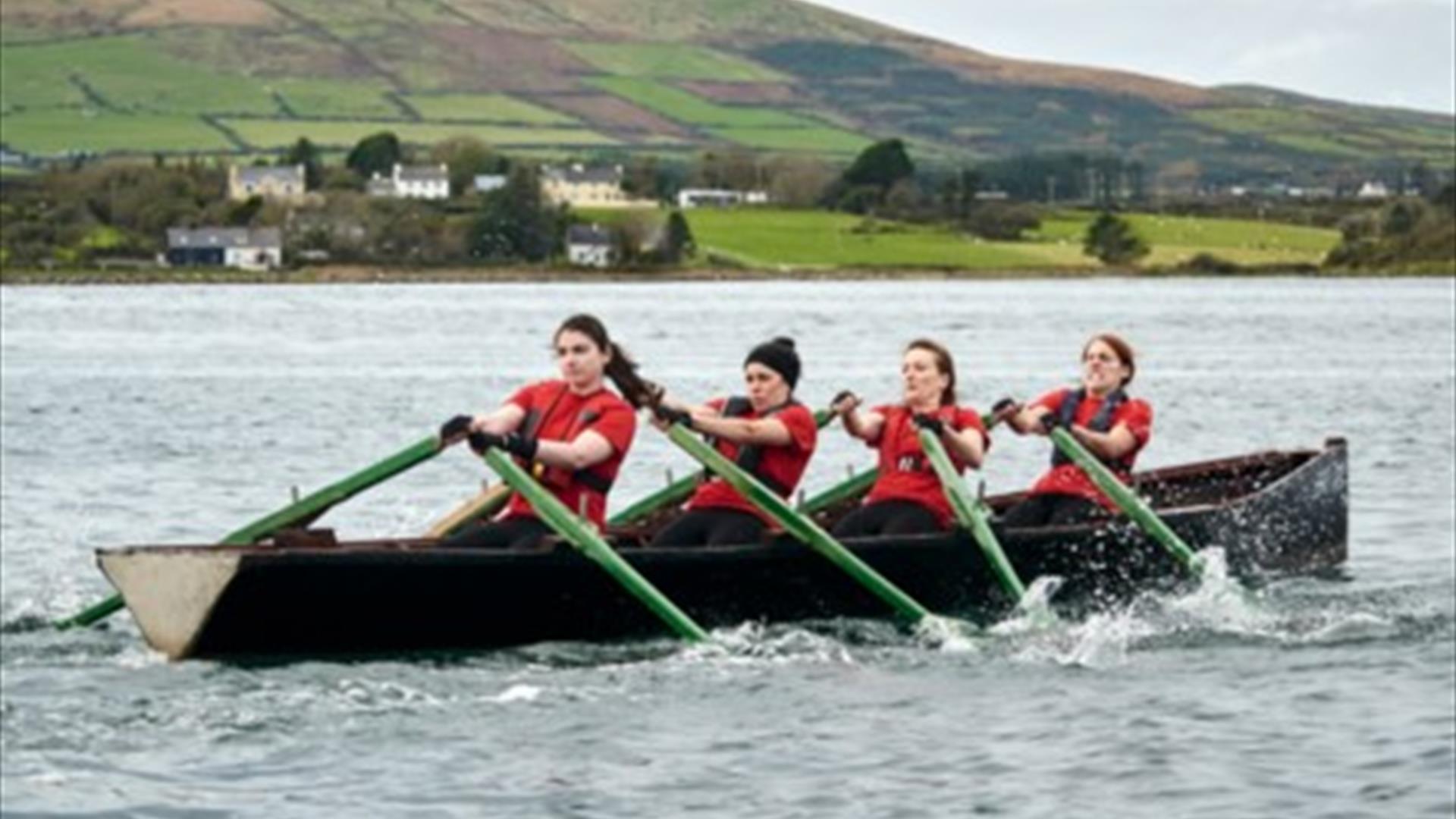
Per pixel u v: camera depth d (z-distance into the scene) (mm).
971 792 24875
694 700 29797
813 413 36531
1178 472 45469
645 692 30281
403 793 24688
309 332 168625
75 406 91562
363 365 123125
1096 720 28547
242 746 26953
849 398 36719
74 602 39312
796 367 35062
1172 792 24891
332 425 82375
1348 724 28297
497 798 24531
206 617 31281
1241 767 25984
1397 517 53000
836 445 73312
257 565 31109
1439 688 30734
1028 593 36031
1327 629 35781
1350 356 134250
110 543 48688
